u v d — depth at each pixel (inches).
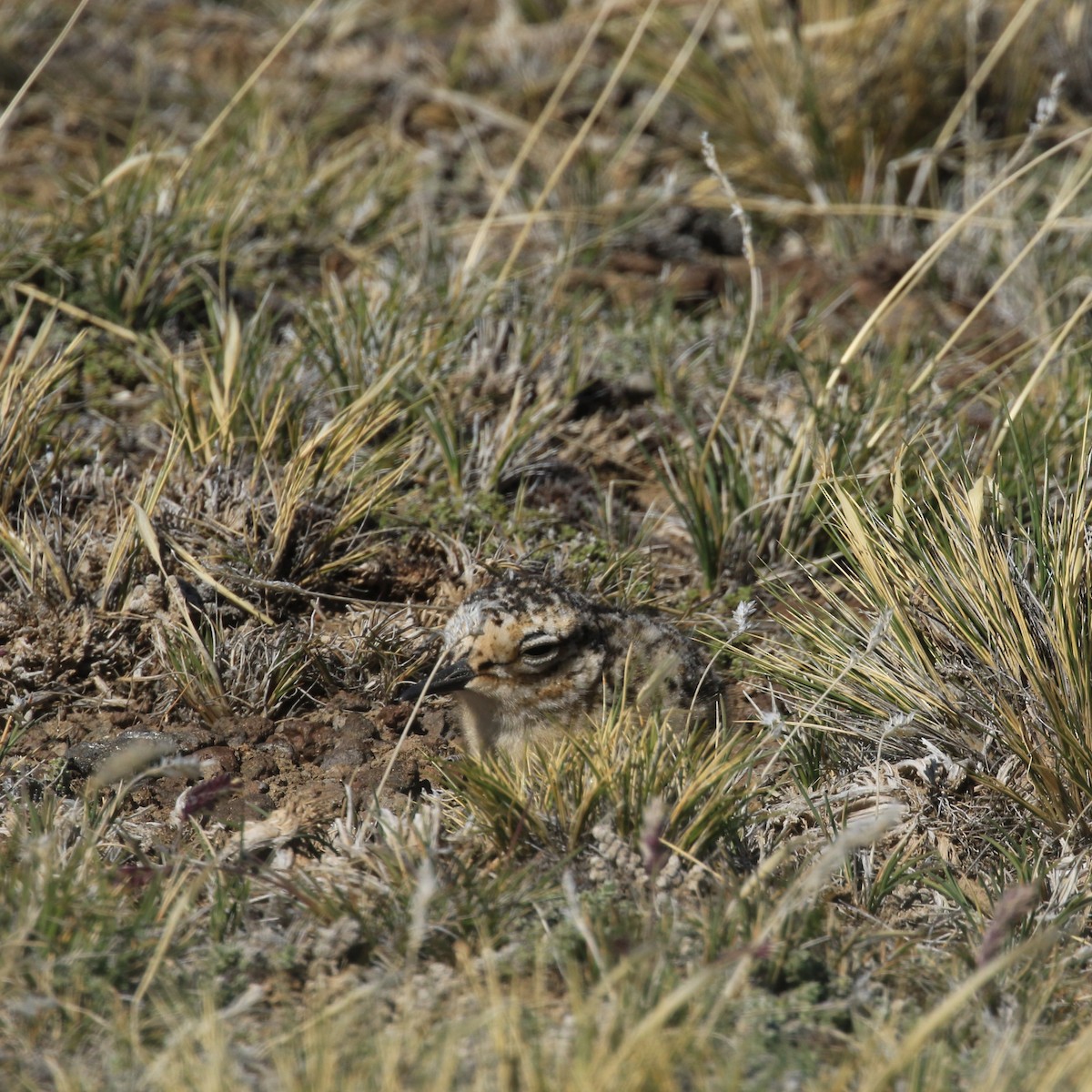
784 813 460.4
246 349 669.9
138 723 509.0
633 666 510.6
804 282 852.0
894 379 694.5
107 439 645.9
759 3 989.8
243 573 558.6
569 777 435.2
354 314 700.0
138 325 729.6
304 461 582.2
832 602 556.7
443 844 418.6
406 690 496.1
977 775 464.4
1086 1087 302.5
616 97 1035.3
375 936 376.5
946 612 492.7
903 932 398.3
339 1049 320.2
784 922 379.2
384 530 593.0
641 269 863.1
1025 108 995.9
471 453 645.3
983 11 1007.6
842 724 499.2
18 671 515.2
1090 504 529.7
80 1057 327.9
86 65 1035.9
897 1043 343.6
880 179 965.2
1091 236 880.9
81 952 350.9
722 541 613.6
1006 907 356.8
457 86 1061.1
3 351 684.1
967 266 882.8
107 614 532.1
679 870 402.6
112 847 425.7
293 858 421.1
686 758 437.7
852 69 974.4
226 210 784.9
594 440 685.3
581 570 588.7
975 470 617.9
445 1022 338.6
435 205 906.1
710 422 701.9
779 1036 340.8
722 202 908.6
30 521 553.9
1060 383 708.0
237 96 781.9
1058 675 470.6
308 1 1168.8
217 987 353.1
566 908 383.2
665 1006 299.7
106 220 749.9
